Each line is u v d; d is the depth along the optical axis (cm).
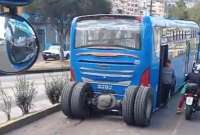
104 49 1171
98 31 1180
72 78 1228
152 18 1173
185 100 1239
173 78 1513
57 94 1302
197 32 2294
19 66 236
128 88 1100
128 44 1149
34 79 2270
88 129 1038
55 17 4541
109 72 1170
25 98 1105
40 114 1138
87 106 1181
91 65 1191
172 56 1505
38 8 4312
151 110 1149
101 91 1188
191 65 2116
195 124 1153
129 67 1148
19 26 238
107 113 1239
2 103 1255
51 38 5116
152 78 1180
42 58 4638
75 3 4488
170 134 1012
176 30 1584
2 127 945
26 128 1019
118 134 990
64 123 1099
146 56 1138
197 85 1190
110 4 5031
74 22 1217
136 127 1084
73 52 1217
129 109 1071
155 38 1187
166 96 1420
